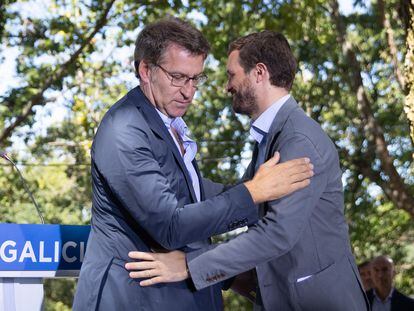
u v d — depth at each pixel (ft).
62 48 60.49
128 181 13.97
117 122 14.23
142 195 13.91
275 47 16.12
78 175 77.05
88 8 61.11
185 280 14.60
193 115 73.46
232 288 16.78
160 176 14.12
